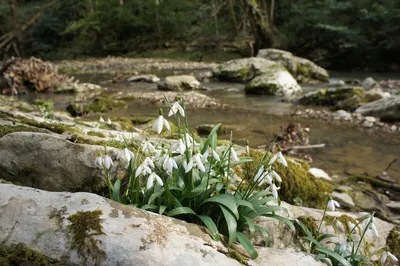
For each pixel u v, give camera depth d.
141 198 2.57
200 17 29.03
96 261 1.79
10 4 26.78
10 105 7.25
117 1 28.33
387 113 8.10
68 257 1.80
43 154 2.71
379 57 19.39
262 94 11.52
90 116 7.83
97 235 1.85
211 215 2.50
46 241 1.83
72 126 3.91
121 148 3.16
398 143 6.43
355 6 19.47
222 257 2.00
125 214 2.01
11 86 11.05
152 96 10.60
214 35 26.94
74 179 2.71
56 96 10.73
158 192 2.37
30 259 1.77
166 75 15.99
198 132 6.86
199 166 2.18
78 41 29.78
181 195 2.43
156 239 1.91
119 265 1.78
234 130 7.04
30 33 28.67
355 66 20.02
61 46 29.98
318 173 4.75
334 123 7.86
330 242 2.71
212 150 2.35
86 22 27.84
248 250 2.18
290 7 23.19
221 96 11.12
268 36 21.58
